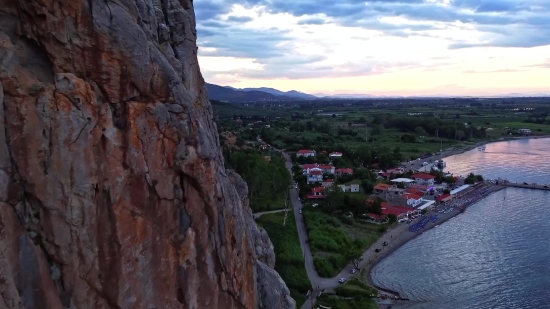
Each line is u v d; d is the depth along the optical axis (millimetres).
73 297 23031
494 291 80438
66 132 22406
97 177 23609
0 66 20922
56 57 22547
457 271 89750
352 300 75750
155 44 27891
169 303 27359
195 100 32625
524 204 142250
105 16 23469
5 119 21062
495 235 112062
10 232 20766
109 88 24062
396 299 77562
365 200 133375
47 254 22453
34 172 21812
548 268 89750
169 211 27156
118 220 24297
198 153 28281
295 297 76062
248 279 35375
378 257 98500
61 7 22344
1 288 19844
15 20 22250
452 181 170250
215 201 30156
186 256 28141
